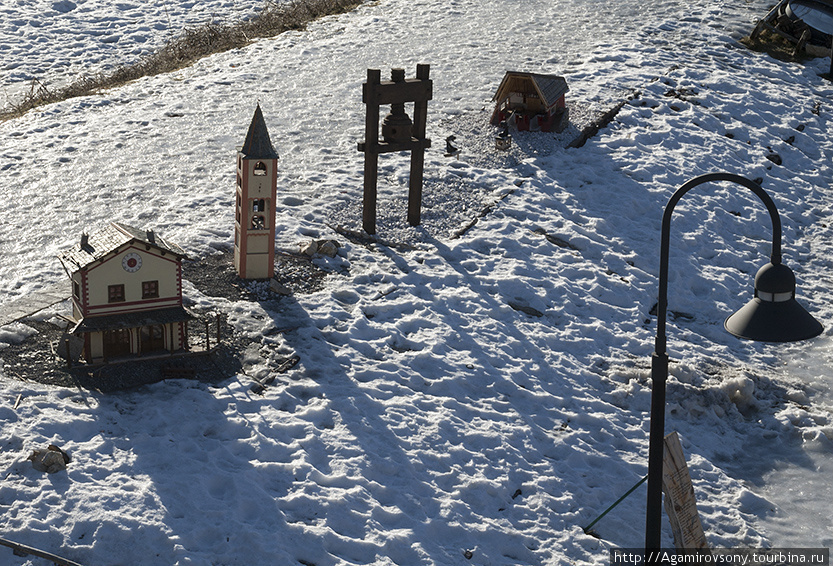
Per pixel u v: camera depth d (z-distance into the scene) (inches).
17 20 941.8
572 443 359.6
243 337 374.3
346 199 506.9
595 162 584.1
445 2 908.0
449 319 415.2
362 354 379.9
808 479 362.3
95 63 840.3
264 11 939.3
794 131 676.7
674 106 677.3
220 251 438.3
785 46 815.7
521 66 727.7
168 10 986.1
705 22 851.4
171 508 280.1
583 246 495.8
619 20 851.4
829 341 463.5
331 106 643.5
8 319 362.0
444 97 661.9
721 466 366.6
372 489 309.7
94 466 289.9
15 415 305.4
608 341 430.0
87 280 322.3
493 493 324.5
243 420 323.3
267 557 271.7
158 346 350.0
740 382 404.8
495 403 370.0
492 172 555.2
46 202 482.0
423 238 479.8
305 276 427.8
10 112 670.5
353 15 875.4
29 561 255.6
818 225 580.7
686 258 510.6
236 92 669.3
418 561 286.4
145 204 484.7
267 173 400.2
